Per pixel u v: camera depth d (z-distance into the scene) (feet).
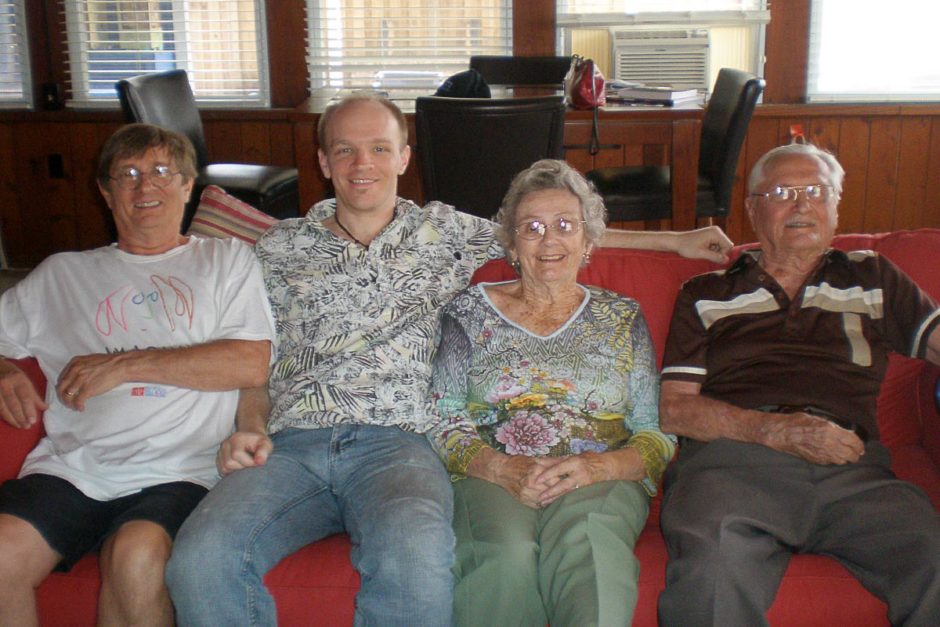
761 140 15.61
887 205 15.69
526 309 6.43
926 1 15.08
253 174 12.91
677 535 5.44
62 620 5.73
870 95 15.52
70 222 16.43
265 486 5.82
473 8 15.90
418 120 10.85
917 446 6.86
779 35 15.51
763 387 6.29
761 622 5.23
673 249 7.15
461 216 6.88
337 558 5.68
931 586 5.15
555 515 5.62
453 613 5.48
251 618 5.40
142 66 16.16
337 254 6.56
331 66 16.12
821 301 6.41
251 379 6.31
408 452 6.07
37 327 6.55
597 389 6.24
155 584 5.51
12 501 5.74
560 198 6.25
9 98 16.22
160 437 6.17
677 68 15.24
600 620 5.09
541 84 15.06
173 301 6.46
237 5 15.90
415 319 6.49
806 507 5.74
